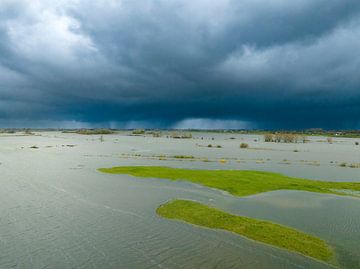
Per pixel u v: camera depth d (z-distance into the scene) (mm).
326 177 55312
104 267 19500
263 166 68938
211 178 48219
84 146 131000
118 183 44656
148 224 26938
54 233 24844
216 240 23531
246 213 30703
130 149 115500
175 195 37469
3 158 78438
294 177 54250
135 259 20531
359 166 71438
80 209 31344
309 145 158125
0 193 37719
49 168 60125
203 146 137875
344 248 22484
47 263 19922
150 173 52625
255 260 20469
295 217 29656
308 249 22109
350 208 33188
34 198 35531
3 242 23031
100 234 24719
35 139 196125
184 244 22859
